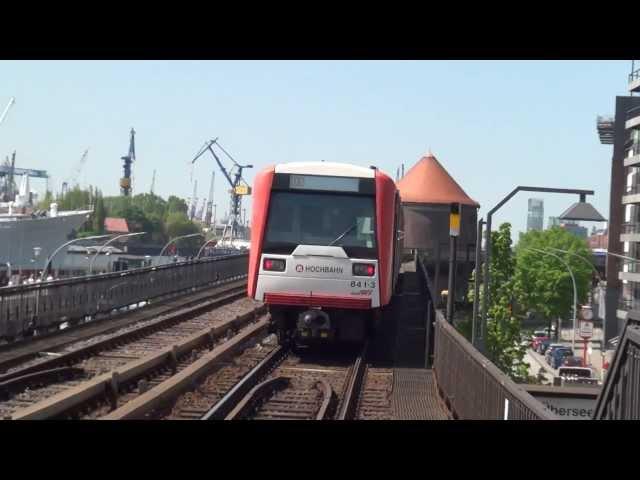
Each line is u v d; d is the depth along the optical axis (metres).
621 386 7.65
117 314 21.97
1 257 45.38
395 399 13.25
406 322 23.28
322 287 16.00
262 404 12.04
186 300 27.84
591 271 78.50
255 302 28.77
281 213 16.27
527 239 87.25
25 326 17.14
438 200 54.59
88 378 13.42
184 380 12.20
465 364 10.33
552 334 82.56
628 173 66.50
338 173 16.34
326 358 17.30
